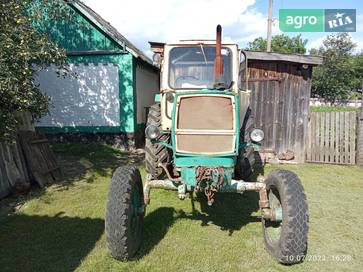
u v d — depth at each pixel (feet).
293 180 10.76
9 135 16.24
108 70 31.24
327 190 19.07
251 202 16.51
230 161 11.42
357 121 25.32
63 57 19.24
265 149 26.66
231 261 10.95
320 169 24.14
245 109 15.43
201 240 12.39
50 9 20.99
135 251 11.16
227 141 11.39
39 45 17.61
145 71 38.04
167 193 17.39
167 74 14.76
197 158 11.32
